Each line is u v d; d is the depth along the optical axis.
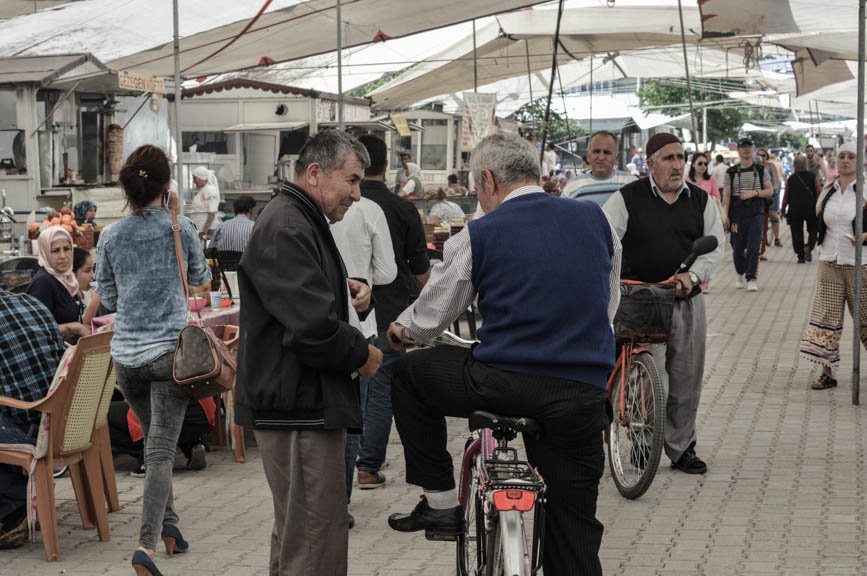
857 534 5.33
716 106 43.22
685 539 5.32
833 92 25.73
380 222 5.83
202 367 4.62
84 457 5.49
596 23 19.50
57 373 5.24
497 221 3.57
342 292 3.79
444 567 4.98
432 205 16.55
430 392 3.67
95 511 5.47
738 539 5.30
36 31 10.59
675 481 6.43
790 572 4.80
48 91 14.98
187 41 11.38
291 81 21.44
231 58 12.99
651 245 6.27
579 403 3.50
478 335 3.62
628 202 6.32
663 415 5.85
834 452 6.98
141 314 4.87
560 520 3.71
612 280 3.81
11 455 5.24
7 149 14.57
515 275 3.51
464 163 26.52
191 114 20.70
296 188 3.73
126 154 17.33
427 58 21.53
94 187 15.51
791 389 9.03
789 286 16.52
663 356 6.50
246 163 20.98
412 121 26.55
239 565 5.04
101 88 16.03
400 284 6.28
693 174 16.84
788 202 20.00
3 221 12.68
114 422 6.80
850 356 10.53
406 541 5.41
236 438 7.16
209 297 7.95
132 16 10.52
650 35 20.22
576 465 3.67
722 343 11.48
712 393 8.95
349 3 11.30
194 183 18.11
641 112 40.09
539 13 19.77
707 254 6.33
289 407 3.59
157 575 4.59
